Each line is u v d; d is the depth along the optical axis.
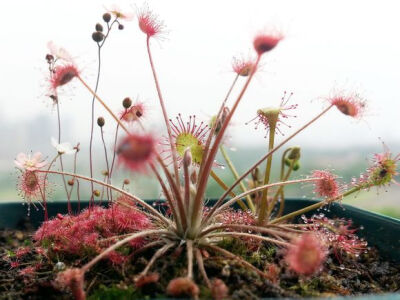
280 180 0.14
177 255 0.10
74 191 0.18
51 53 0.11
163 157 0.12
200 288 0.09
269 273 0.10
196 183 0.11
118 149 0.08
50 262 0.11
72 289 0.08
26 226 0.15
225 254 0.10
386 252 0.13
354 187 0.12
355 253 0.12
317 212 0.15
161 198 0.15
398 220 0.12
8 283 0.10
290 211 0.16
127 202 0.13
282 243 0.10
